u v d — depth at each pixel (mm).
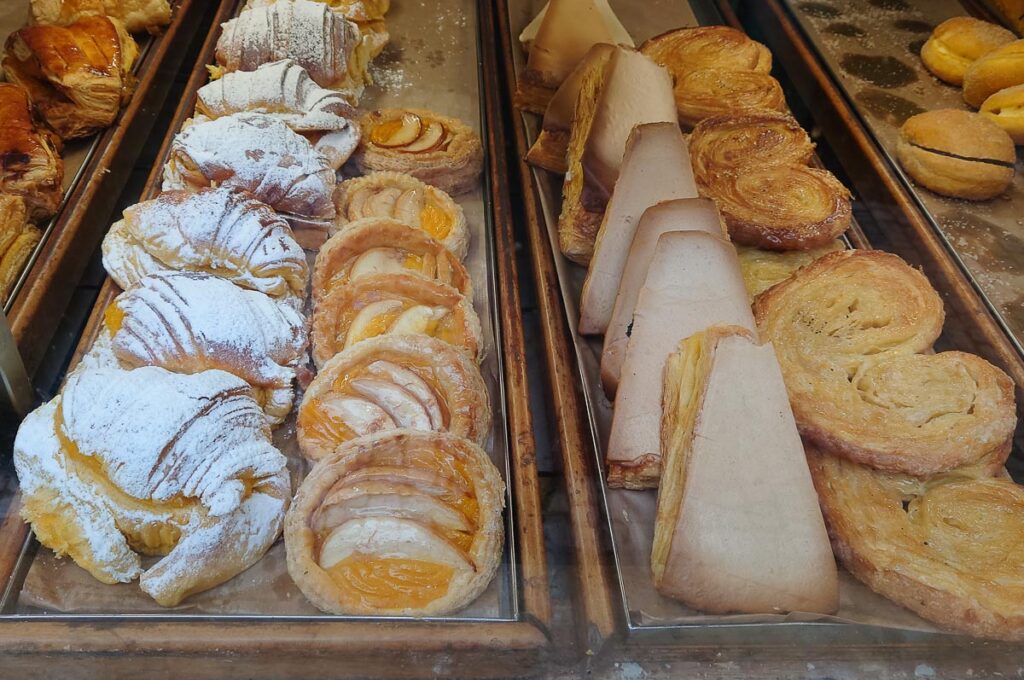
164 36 732
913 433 426
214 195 512
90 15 682
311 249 579
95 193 583
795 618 377
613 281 506
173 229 499
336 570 392
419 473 413
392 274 518
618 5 818
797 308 491
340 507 404
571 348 512
